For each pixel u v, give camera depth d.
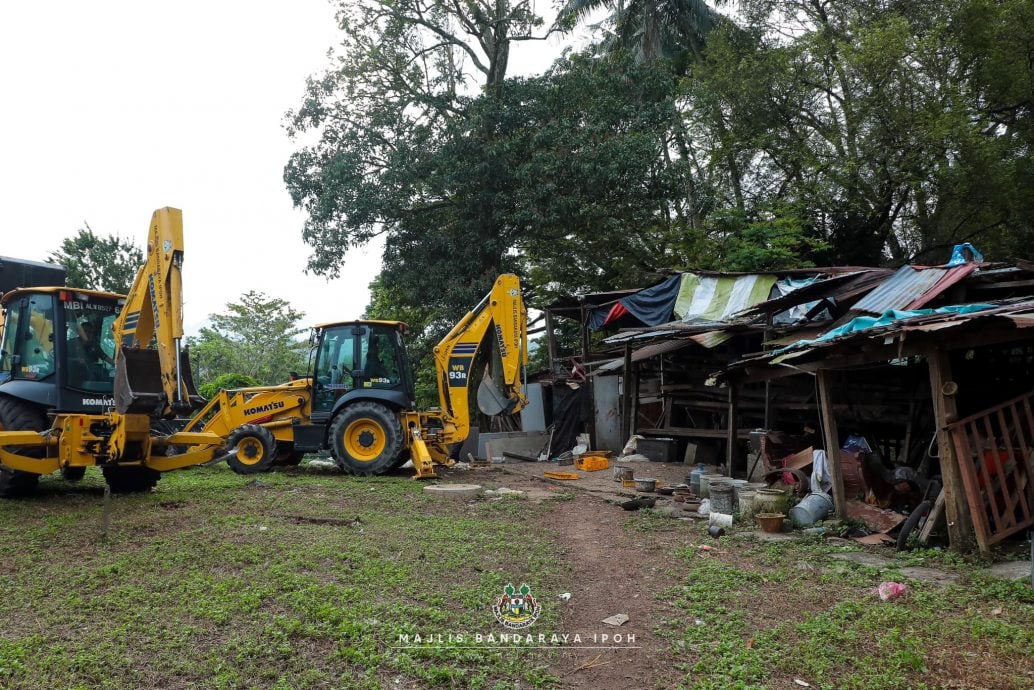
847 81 21.33
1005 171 19.28
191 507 8.85
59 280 12.50
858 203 20.89
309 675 4.26
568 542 8.03
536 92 20.05
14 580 5.93
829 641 4.95
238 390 13.44
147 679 4.23
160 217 9.23
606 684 4.50
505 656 4.77
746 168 23.94
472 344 13.98
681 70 26.91
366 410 12.31
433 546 7.33
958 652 4.70
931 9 21.83
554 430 17.17
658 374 16.81
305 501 9.42
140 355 9.05
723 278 16.02
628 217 20.47
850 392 12.11
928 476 9.80
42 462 8.88
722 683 4.38
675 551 7.45
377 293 27.22
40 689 4.06
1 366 9.88
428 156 20.06
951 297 10.89
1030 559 6.37
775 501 8.49
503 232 20.69
